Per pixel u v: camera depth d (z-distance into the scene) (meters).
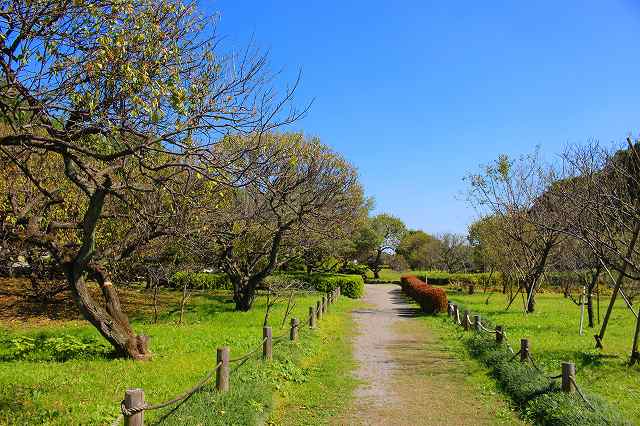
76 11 6.91
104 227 16.97
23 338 12.64
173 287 30.92
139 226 12.50
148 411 7.46
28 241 11.11
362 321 21.59
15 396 7.95
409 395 9.76
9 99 6.71
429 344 15.69
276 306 23.53
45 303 19.92
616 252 11.79
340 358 13.20
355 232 36.03
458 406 9.05
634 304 26.03
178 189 11.87
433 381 10.86
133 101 6.54
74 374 9.71
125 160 10.45
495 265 31.28
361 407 8.97
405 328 19.59
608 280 19.55
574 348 13.47
